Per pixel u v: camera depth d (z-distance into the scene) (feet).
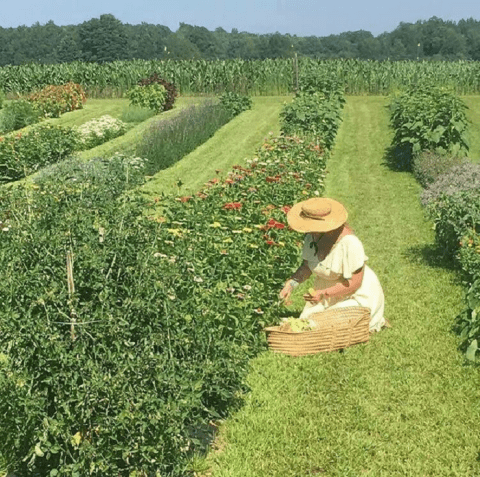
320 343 20.25
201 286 19.03
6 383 12.86
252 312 20.57
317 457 15.29
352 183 48.06
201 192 30.19
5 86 113.39
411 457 15.33
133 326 14.17
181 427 13.46
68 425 12.76
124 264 15.76
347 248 20.65
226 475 14.58
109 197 24.86
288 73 107.86
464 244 25.70
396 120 60.64
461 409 17.22
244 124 75.31
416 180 47.83
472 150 60.23
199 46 561.84
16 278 14.60
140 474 13.78
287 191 33.71
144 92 86.99
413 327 22.18
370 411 17.16
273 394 17.99
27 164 49.96
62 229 17.22
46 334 13.19
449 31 527.81
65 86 95.76
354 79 107.45
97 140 66.13
